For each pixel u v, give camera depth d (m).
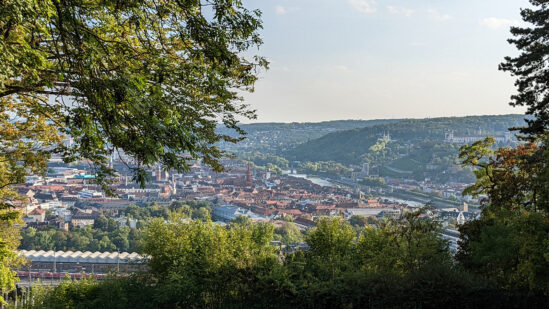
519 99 26.08
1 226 29.16
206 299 19.48
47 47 12.27
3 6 9.39
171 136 12.52
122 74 11.85
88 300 19.44
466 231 27.52
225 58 13.44
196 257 20.78
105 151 14.92
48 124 19.20
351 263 21.70
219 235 21.05
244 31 13.36
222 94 14.64
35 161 19.33
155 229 21.59
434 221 23.81
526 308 18.31
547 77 24.88
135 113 11.80
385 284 18.58
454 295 17.98
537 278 18.61
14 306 21.34
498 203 27.98
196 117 15.23
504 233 22.28
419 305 17.70
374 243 23.56
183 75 13.80
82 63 11.29
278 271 18.88
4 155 19.25
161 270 21.28
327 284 18.73
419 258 22.44
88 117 11.90
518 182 27.48
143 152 12.01
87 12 12.73
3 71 10.01
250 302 18.62
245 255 20.62
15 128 18.95
